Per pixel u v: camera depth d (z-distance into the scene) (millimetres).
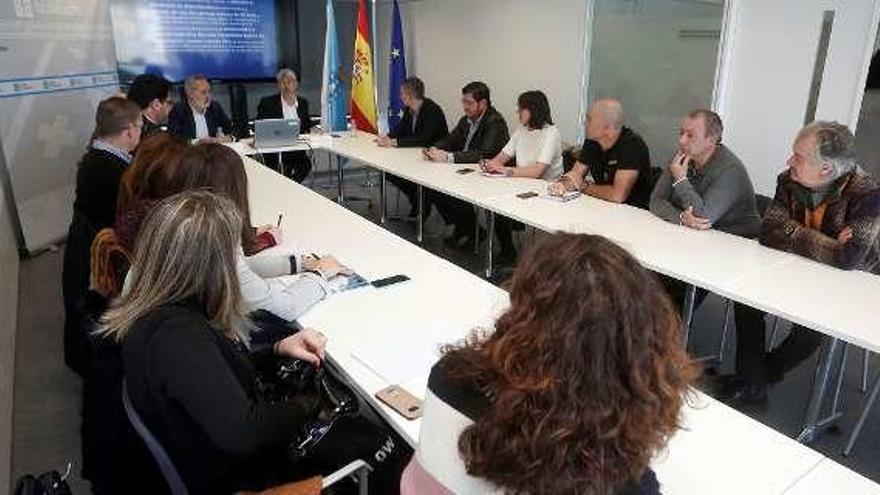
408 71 6977
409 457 1523
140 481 1435
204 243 1272
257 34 6176
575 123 5254
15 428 2410
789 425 2439
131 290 1292
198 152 1875
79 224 2244
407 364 1593
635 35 4621
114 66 5184
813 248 2324
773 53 3826
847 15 3461
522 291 799
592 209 3104
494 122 4445
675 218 2836
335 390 1611
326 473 1476
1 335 2666
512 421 743
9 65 4180
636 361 736
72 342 2191
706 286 2139
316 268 2188
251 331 1729
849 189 2268
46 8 4441
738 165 2775
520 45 5582
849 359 2920
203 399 1184
